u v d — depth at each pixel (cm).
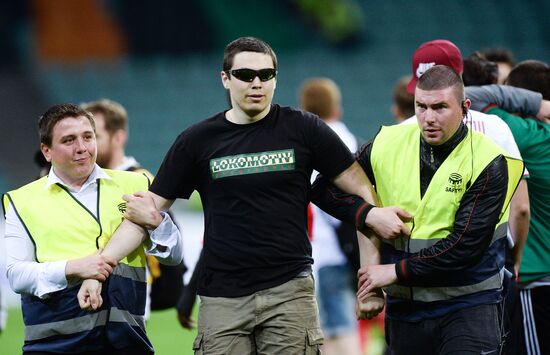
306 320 1578
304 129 1594
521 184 1764
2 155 8238
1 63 8919
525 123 1880
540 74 2023
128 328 1584
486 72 2022
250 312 1570
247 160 1567
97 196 1616
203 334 1594
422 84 1544
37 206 1590
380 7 9425
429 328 1619
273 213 1566
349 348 2561
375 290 1622
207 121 1602
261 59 1543
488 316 1591
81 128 1575
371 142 1686
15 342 3359
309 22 9356
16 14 9062
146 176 1708
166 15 9288
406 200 1609
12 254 1577
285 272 1570
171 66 9112
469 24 9362
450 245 1548
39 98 8769
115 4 9244
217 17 9344
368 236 1652
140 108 8788
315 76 9006
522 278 1956
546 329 1967
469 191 1575
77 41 9125
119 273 1584
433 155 1599
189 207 5706
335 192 1647
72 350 1562
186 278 2147
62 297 1553
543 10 9438
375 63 9138
